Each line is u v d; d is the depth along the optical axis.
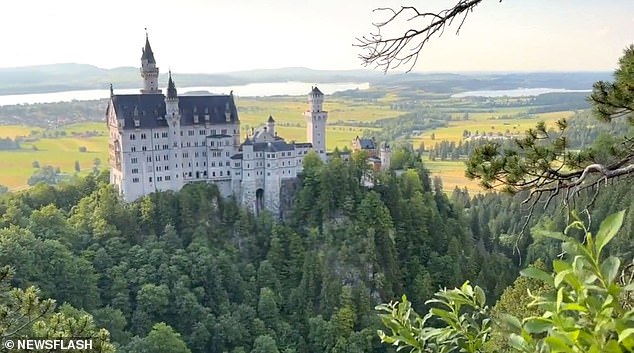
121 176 121.62
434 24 14.40
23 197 129.75
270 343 92.75
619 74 18.06
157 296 96.50
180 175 126.81
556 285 5.75
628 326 5.52
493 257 118.75
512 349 7.78
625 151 18.66
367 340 98.19
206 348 96.38
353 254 115.50
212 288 105.25
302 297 106.69
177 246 111.31
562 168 19.17
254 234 120.88
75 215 117.88
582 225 6.30
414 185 135.62
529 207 19.59
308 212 123.94
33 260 92.75
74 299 92.88
